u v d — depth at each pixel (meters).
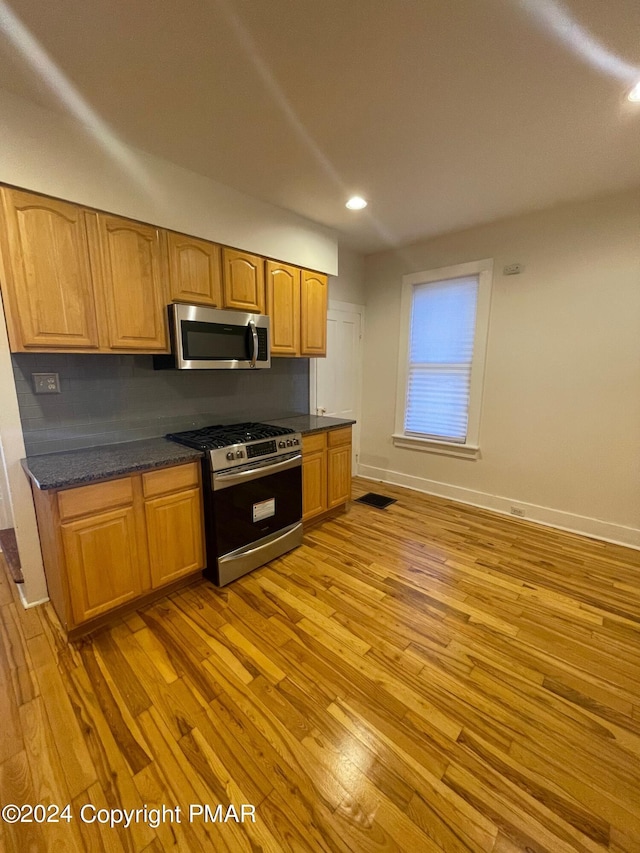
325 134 1.97
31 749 1.36
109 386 2.38
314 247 3.19
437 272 3.64
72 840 1.11
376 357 4.29
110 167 1.99
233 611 2.13
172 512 2.16
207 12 1.26
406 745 1.39
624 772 1.30
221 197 2.49
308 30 1.34
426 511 3.55
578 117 1.82
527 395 3.26
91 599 1.88
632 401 2.80
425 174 2.38
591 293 2.87
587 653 1.84
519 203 2.83
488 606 2.18
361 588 2.35
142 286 2.16
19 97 1.68
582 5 1.23
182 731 1.43
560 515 3.20
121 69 1.52
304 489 3.00
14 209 1.71
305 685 1.64
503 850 1.09
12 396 1.98
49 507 1.75
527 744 1.40
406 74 1.55
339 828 1.14
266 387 3.38
